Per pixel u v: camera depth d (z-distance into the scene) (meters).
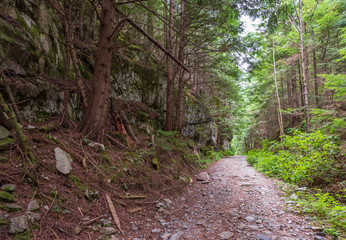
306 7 13.84
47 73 5.20
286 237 3.03
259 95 22.23
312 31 16.27
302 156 6.93
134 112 9.06
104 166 4.41
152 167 6.13
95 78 5.21
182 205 4.57
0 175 2.60
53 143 4.00
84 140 4.68
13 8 4.42
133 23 4.88
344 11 13.96
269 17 6.36
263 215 3.97
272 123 23.33
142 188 4.79
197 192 5.75
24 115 4.18
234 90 15.32
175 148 9.08
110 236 2.81
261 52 9.06
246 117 26.47
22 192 2.64
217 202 4.86
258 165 9.63
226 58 9.55
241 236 3.10
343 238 2.92
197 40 9.45
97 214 3.20
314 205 3.94
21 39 4.34
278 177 7.08
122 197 4.01
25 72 4.35
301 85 17.84
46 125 4.39
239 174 8.33
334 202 3.96
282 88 21.58
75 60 5.82
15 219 2.16
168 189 5.37
